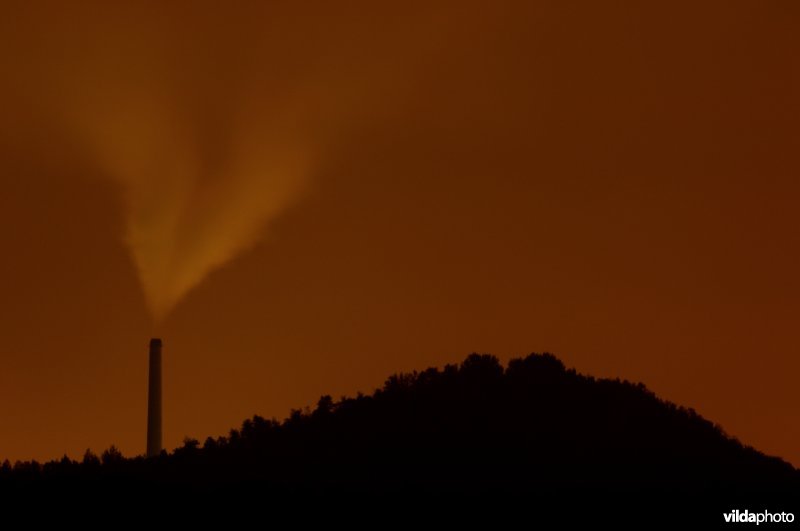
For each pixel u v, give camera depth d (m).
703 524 92.12
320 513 95.62
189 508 98.12
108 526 95.75
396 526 92.75
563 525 92.00
